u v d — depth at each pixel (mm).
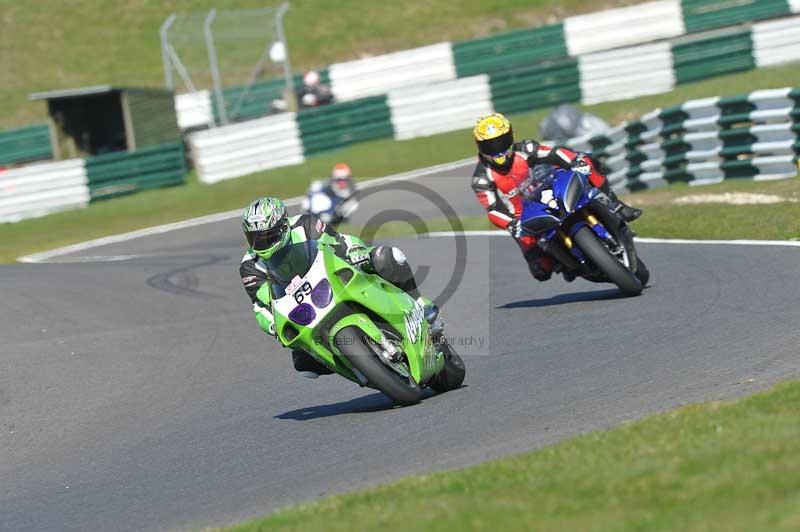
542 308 36625
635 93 99062
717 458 15070
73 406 32781
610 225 34125
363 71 116312
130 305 49969
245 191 93312
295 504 18375
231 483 21453
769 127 55000
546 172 33781
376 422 24359
